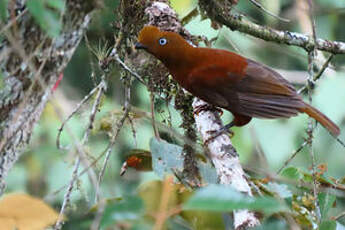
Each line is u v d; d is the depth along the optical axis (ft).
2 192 19.31
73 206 23.02
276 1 40.42
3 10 15.94
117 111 27.45
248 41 40.75
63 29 17.08
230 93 29.71
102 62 25.67
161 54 28.32
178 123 34.42
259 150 22.30
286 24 41.16
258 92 29.94
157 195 17.56
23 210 13.82
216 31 35.78
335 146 39.75
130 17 28.25
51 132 31.14
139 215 12.76
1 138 17.87
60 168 32.40
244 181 24.04
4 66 17.21
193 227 20.43
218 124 28.43
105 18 27.66
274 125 39.50
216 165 25.86
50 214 13.97
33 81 17.31
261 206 11.95
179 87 30.37
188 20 32.83
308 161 38.96
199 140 29.91
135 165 27.99
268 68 31.09
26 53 17.07
